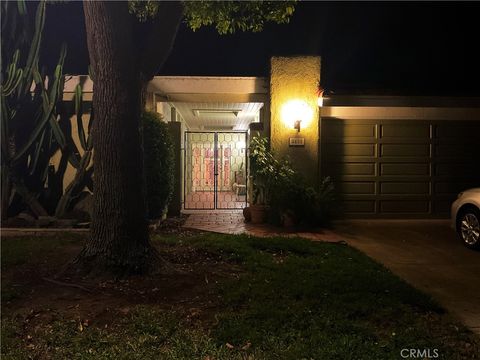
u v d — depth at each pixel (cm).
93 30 573
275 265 639
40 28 953
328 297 509
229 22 730
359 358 377
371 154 1115
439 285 598
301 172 1062
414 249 804
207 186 1803
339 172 1109
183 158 1373
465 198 820
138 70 592
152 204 999
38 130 966
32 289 539
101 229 579
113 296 514
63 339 411
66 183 1048
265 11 713
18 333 427
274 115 1058
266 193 1049
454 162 1135
